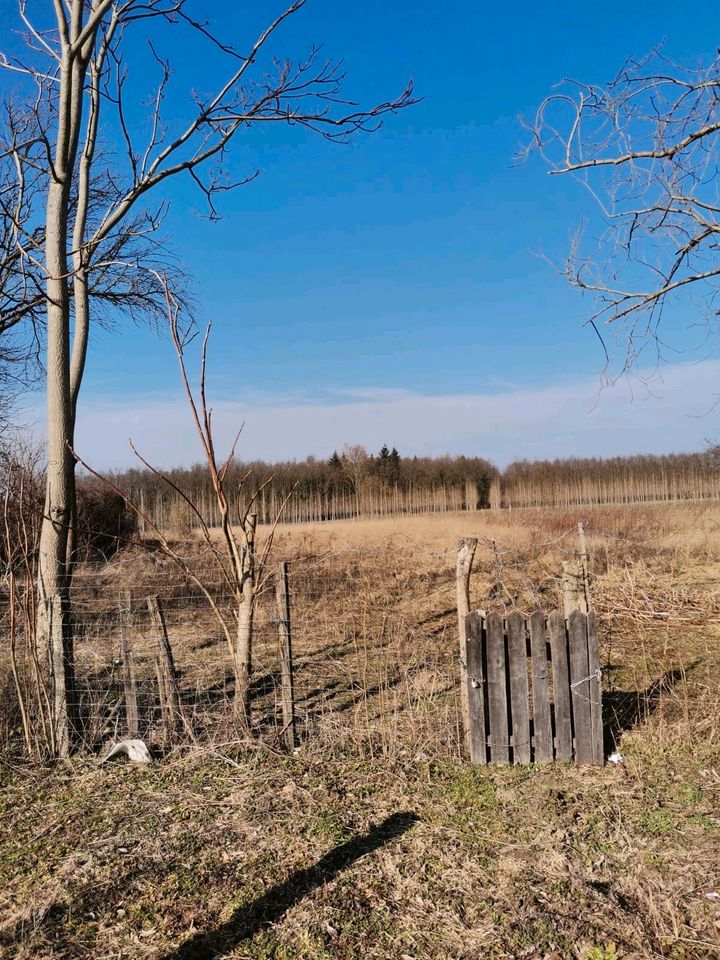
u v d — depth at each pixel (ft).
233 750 17.85
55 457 20.08
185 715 19.04
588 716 16.47
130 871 12.64
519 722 16.62
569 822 13.75
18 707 19.80
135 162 22.71
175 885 12.17
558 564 45.24
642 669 24.12
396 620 32.71
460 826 13.78
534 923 10.68
